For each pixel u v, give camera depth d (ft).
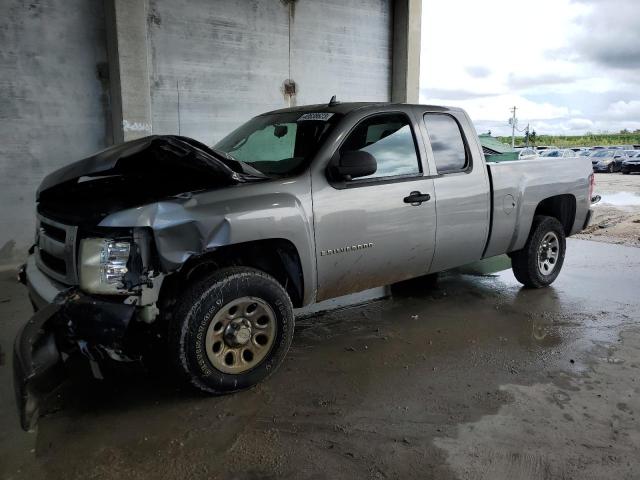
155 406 9.65
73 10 22.04
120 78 22.31
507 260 21.48
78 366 11.20
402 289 17.22
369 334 13.32
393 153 12.50
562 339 12.97
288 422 9.12
